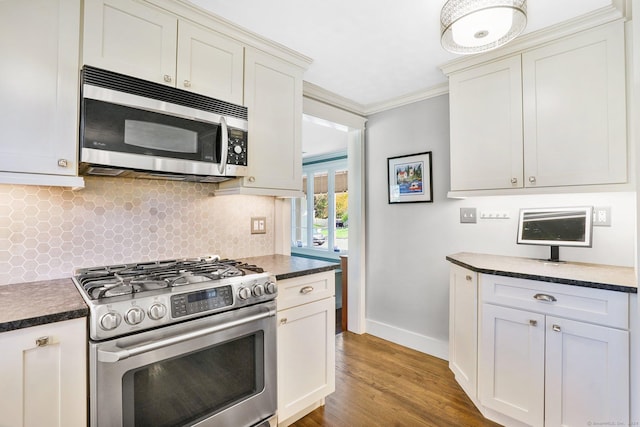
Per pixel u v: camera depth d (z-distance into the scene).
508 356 1.71
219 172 1.65
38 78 1.19
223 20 1.69
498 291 1.75
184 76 1.57
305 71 2.21
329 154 5.45
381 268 3.10
